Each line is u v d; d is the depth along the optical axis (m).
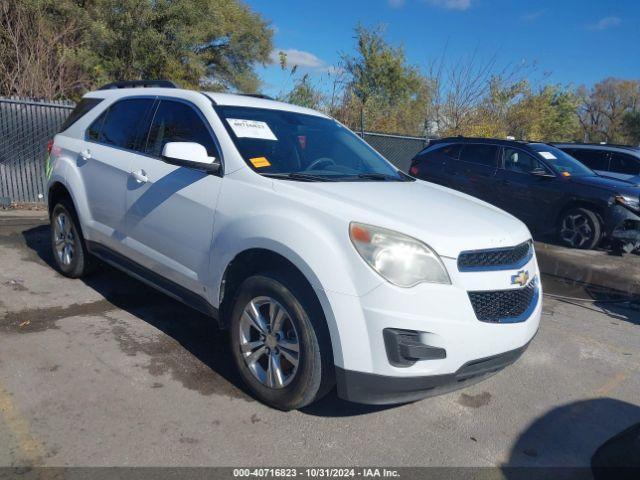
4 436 2.79
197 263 3.61
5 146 8.67
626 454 2.45
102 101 4.99
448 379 2.91
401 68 20.50
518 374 4.08
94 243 4.73
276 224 3.08
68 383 3.35
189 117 4.02
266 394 3.22
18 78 12.67
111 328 4.21
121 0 16.38
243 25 21.78
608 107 56.66
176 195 3.75
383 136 14.01
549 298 6.12
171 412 3.13
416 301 2.79
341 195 3.25
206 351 3.95
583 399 3.76
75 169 4.86
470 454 3.00
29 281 5.14
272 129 4.01
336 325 2.82
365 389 2.87
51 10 14.92
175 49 17.25
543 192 9.27
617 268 7.80
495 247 3.08
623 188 8.63
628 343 4.89
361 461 2.85
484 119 17.56
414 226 2.94
